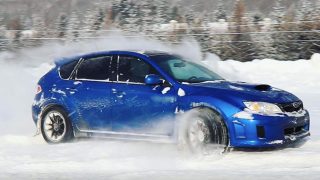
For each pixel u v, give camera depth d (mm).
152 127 10180
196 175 8180
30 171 8805
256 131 9320
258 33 26781
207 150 9469
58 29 33000
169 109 9961
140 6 32344
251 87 10078
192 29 28422
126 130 10484
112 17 33000
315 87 20031
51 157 9953
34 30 32906
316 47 25844
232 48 27047
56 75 11586
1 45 31484
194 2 30297
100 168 8977
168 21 31203
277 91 10102
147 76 10188
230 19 28094
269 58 26453
